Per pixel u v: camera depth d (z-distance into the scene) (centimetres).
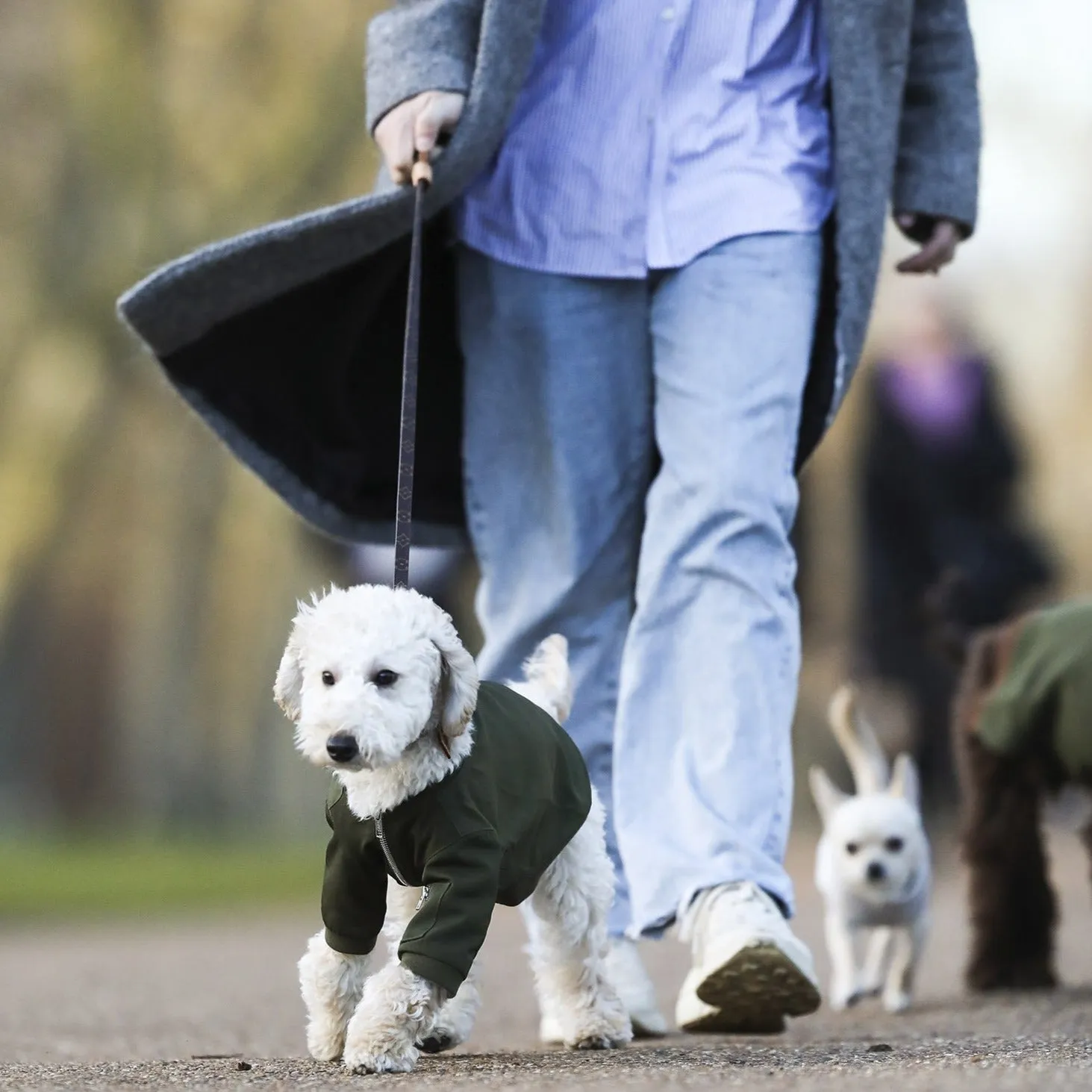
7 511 3328
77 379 3312
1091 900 1830
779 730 826
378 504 958
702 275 859
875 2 880
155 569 3506
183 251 3184
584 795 726
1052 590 2270
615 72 882
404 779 666
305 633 672
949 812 2245
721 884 794
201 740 3666
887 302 3228
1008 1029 870
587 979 756
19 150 3228
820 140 889
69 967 1456
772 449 842
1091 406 5319
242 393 919
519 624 891
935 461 2227
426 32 876
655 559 845
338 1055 706
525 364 890
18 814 4506
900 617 2241
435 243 929
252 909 2083
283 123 3148
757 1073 628
